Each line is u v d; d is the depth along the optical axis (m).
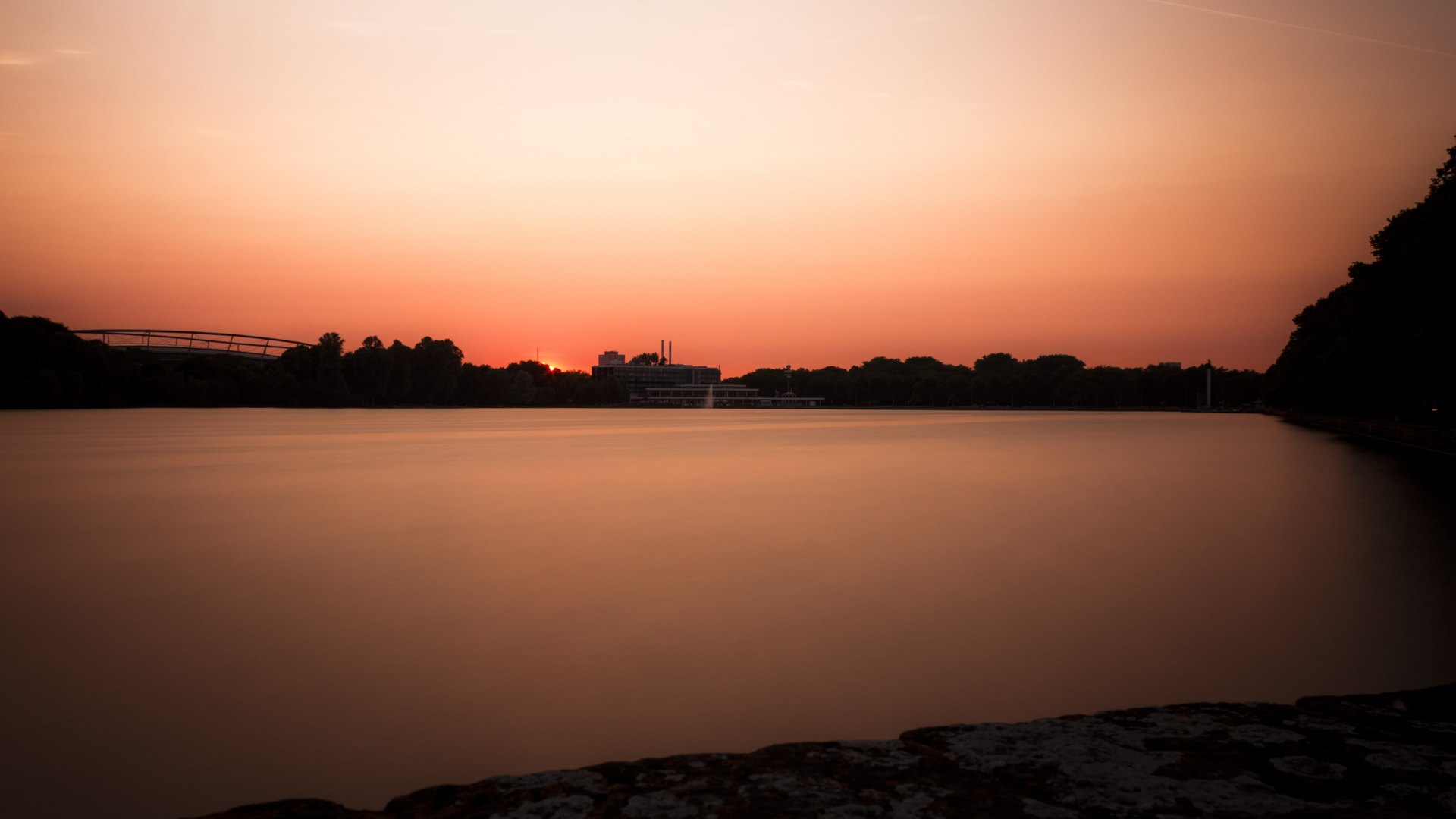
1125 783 3.97
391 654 12.05
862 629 13.19
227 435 82.12
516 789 3.98
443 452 60.81
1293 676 10.62
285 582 17.03
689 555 19.69
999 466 46.66
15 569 18.47
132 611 14.65
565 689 10.62
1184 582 16.25
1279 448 60.88
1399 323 60.31
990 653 11.80
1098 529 23.08
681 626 13.47
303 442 71.88
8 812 7.57
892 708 9.82
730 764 4.27
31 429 90.50
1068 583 16.28
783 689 10.51
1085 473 41.78
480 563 18.81
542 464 49.69
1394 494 31.25
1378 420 81.12
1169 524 23.88
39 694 10.55
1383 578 16.42
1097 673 10.88
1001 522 24.56
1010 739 4.66
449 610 14.63
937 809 3.62
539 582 16.84
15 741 9.12
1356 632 12.60
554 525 24.81
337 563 18.92
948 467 46.47
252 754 8.79
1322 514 25.67
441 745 8.95
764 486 36.53
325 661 11.81
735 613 14.26
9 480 39.28
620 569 18.16
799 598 15.30
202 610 14.73
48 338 147.50
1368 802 3.72
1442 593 15.09
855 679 10.81
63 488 35.97
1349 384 74.62
